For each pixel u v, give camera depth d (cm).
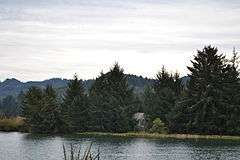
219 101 9950
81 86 11725
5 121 11888
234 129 9725
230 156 5734
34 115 10669
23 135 9912
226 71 10300
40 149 6391
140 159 5378
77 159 1847
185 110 10156
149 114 11138
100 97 11131
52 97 10981
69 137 9294
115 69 11950
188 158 5512
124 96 11631
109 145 7338
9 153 5838
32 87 11469
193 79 10412
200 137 9475
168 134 9925
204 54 10388
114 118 10938
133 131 11044
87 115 11094
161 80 12175
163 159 5412
